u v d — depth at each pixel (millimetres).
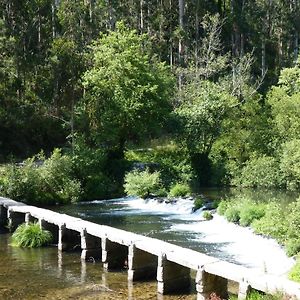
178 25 58281
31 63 43219
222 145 39875
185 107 41312
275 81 58750
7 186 28531
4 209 22938
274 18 65062
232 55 60562
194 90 44594
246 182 37188
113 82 36938
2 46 42688
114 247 16516
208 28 59719
